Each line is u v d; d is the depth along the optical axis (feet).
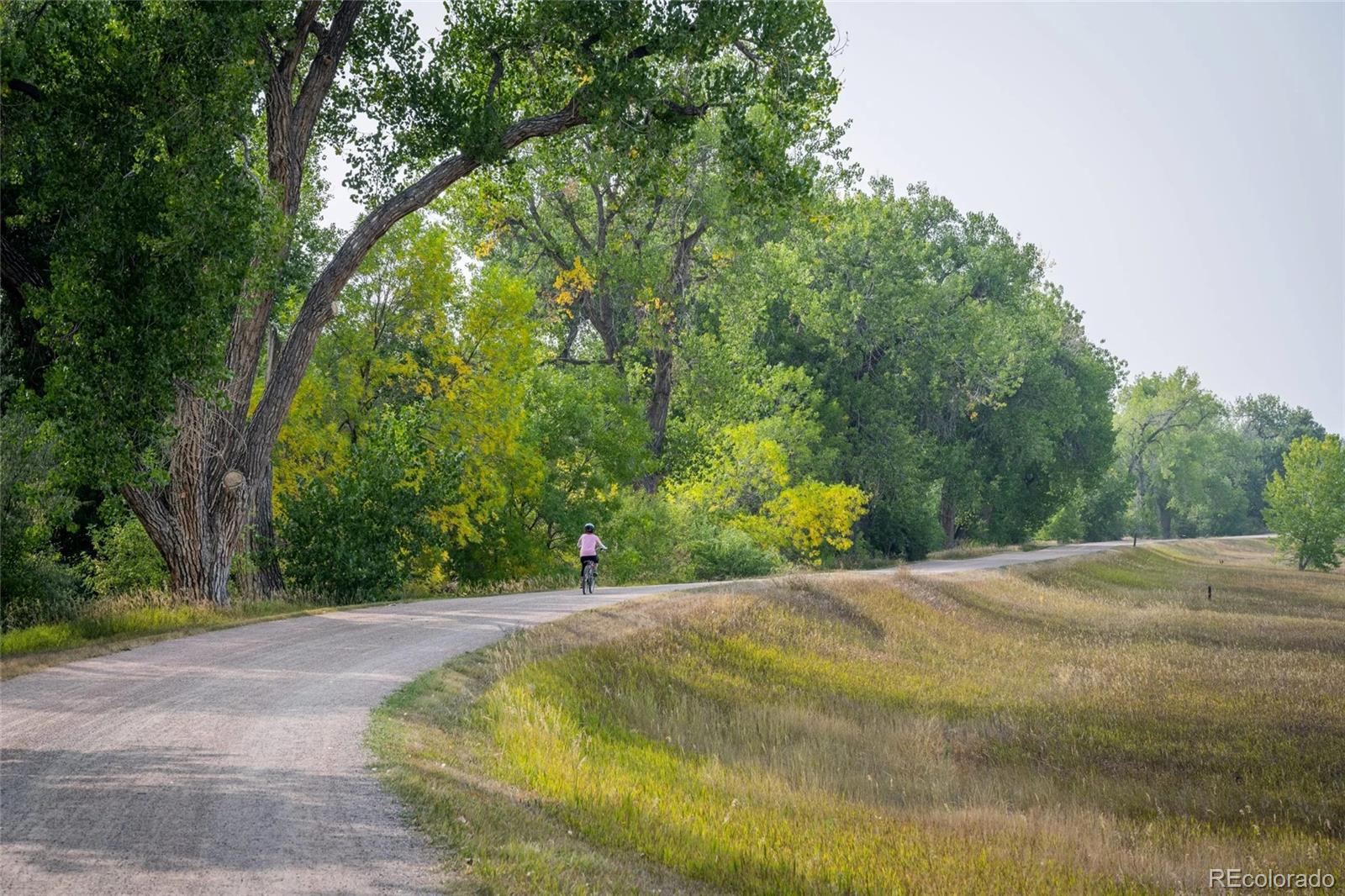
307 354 76.74
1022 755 51.88
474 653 53.31
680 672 62.54
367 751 31.53
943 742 54.13
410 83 80.48
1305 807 42.78
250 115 62.49
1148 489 507.30
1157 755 51.96
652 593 92.68
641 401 163.63
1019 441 273.13
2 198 67.46
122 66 58.13
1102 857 32.99
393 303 108.68
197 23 58.44
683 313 160.97
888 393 232.12
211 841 22.26
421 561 106.32
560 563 127.54
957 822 36.52
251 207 61.82
